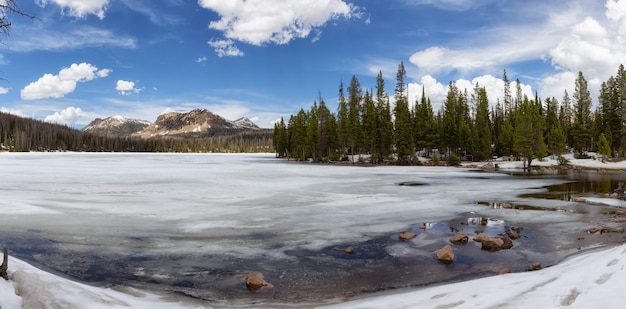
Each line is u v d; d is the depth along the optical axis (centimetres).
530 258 914
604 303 435
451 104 7519
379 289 714
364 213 1527
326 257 930
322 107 7975
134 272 804
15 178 2825
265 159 8575
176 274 796
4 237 1055
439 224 1323
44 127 14025
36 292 523
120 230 1186
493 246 995
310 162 7019
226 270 826
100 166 4644
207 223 1312
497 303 512
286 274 803
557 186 2681
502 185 2741
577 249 987
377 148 6425
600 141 5381
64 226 1217
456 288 647
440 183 2881
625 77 5834
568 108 7706
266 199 1916
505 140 6600
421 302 576
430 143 6469
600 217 1447
